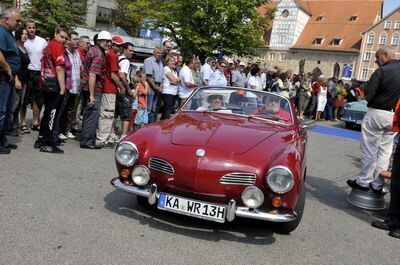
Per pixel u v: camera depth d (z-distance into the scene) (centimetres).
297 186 356
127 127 761
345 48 6456
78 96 784
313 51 6731
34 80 751
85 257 311
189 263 320
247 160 362
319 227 447
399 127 469
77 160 597
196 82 997
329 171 766
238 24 2420
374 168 537
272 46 7100
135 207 430
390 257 387
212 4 2369
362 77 6288
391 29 6000
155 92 862
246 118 487
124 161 383
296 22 6919
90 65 660
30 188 451
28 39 739
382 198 545
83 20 2567
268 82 1419
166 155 372
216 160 362
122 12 3600
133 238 354
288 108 514
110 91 692
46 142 619
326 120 1862
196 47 2475
